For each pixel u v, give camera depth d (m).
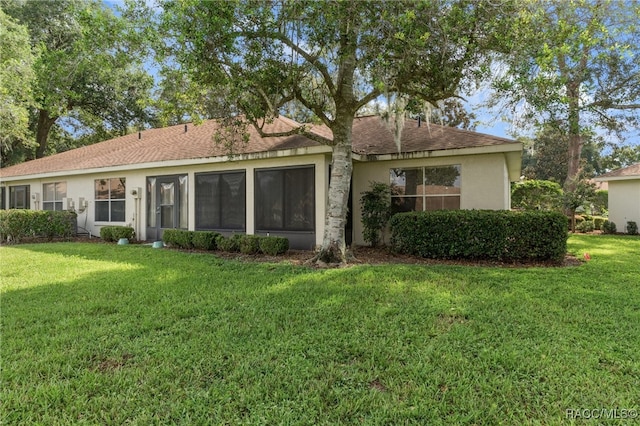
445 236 7.44
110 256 8.14
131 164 11.73
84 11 6.23
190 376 2.68
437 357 2.96
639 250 9.30
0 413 2.25
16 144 22.16
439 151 8.64
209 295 4.81
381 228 9.38
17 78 11.85
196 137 12.77
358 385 2.57
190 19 5.54
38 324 3.76
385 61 5.75
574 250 9.31
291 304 4.40
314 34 5.95
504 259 7.19
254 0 5.69
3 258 7.86
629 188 15.70
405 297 4.61
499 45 5.51
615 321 3.76
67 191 14.06
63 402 2.37
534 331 3.49
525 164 31.94
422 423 2.16
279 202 9.52
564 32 5.39
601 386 2.53
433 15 5.45
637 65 10.62
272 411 2.26
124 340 3.33
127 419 2.20
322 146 8.36
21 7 18.53
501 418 2.20
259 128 7.26
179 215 11.34
